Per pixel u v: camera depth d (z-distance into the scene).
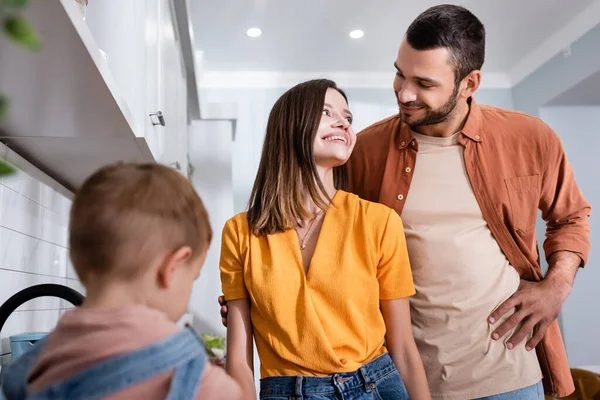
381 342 1.05
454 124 1.37
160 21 1.98
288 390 0.97
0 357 1.22
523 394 1.28
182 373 0.58
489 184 1.35
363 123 4.65
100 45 1.53
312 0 3.61
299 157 1.14
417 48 1.29
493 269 1.32
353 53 4.36
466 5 3.76
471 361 1.27
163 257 0.64
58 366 0.56
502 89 4.80
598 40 3.79
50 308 1.61
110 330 0.58
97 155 1.55
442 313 1.29
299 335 0.99
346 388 0.97
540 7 3.80
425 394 1.09
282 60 4.45
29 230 1.47
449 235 1.32
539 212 4.32
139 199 0.64
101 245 0.62
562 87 4.14
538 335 1.33
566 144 4.41
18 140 1.39
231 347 1.05
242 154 4.49
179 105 2.84
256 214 1.12
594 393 1.99
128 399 0.55
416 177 1.37
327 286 1.02
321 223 1.12
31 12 0.75
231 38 4.07
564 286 1.35
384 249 1.09
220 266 1.12
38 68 0.95
